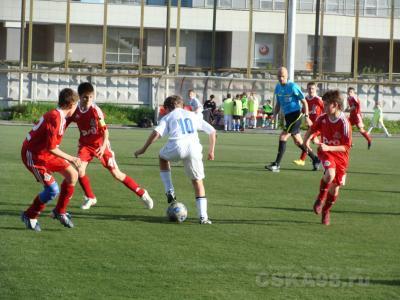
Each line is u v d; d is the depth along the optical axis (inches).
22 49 2368.4
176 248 446.0
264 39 3056.1
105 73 2413.9
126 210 582.2
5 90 2379.4
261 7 3024.1
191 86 2288.4
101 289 352.2
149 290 352.5
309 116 1039.6
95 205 601.9
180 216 532.4
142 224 525.3
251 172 901.8
